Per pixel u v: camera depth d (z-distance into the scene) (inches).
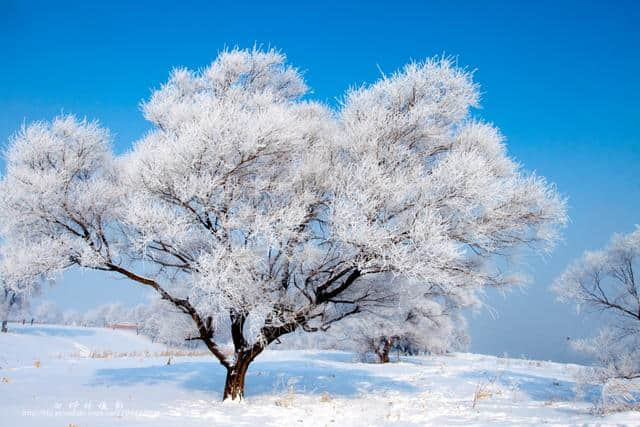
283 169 417.1
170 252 406.6
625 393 354.3
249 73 495.5
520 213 368.5
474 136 408.8
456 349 1433.3
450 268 373.1
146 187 363.9
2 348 1134.4
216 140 354.6
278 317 399.2
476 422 304.3
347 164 418.3
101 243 408.5
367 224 339.9
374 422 324.2
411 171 390.9
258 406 394.9
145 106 461.4
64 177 391.5
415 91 413.4
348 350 1341.0
